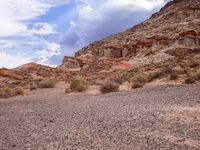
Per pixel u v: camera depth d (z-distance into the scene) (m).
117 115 14.23
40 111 18.69
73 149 9.04
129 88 31.94
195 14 123.75
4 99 31.27
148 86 31.62
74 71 96.94
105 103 19.83
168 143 9.02
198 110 13.24
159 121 11.98
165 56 81.06
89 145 9.34
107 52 112.62
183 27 105.12
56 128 12.39
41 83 40.94
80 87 32.59
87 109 17.52
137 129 10.96
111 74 61.12
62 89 36.97
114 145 9.15
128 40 118.31
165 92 23.08
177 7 151.88
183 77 34.25
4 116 17.62
